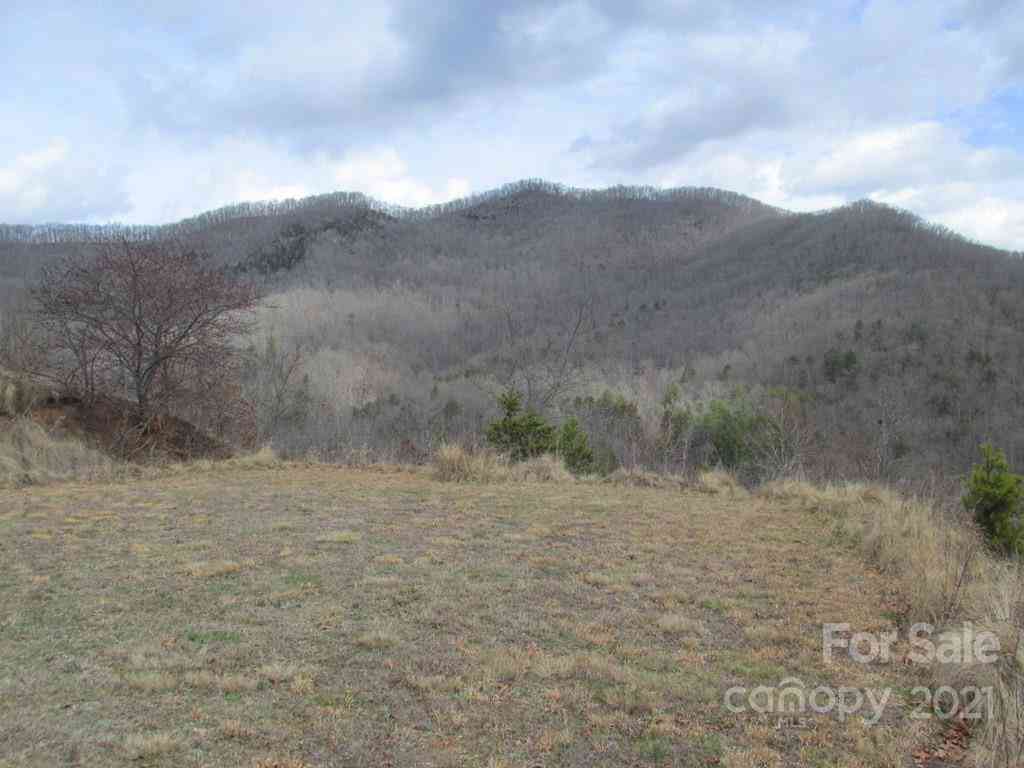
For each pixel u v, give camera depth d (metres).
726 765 3.24
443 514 7.96
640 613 5.10
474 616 4.89
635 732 3.49
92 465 11.04
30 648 4.21
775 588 5.79
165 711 3.50
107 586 5.30
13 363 13.85
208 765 3.05
